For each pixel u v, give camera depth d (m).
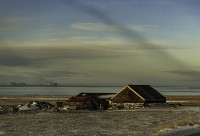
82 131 40.03
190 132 29.33
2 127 46.62
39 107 94.19
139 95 97.88
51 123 52.91
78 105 96.25
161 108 91.94
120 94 100.69
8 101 153.38
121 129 41.88
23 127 46.47
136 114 72.31
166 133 28.89
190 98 171.62
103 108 95.31
